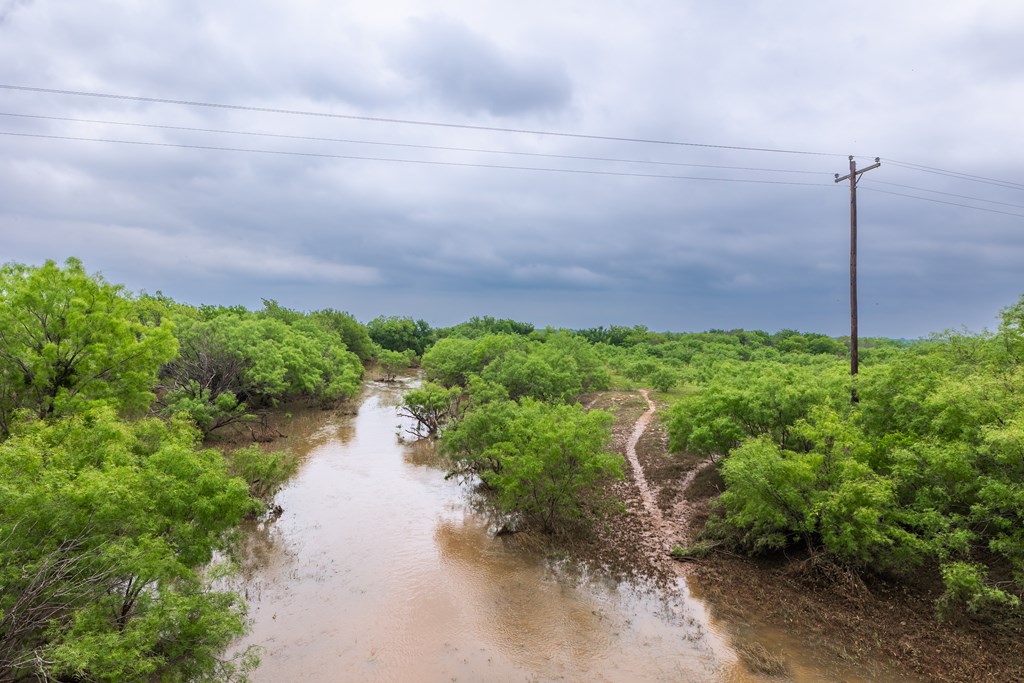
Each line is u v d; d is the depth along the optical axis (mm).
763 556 19828
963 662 13789
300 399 51750
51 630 9672
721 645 15148
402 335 105188
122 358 21609
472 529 23094
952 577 14133
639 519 23953
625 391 57500
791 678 13688
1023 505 14242
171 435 16453
